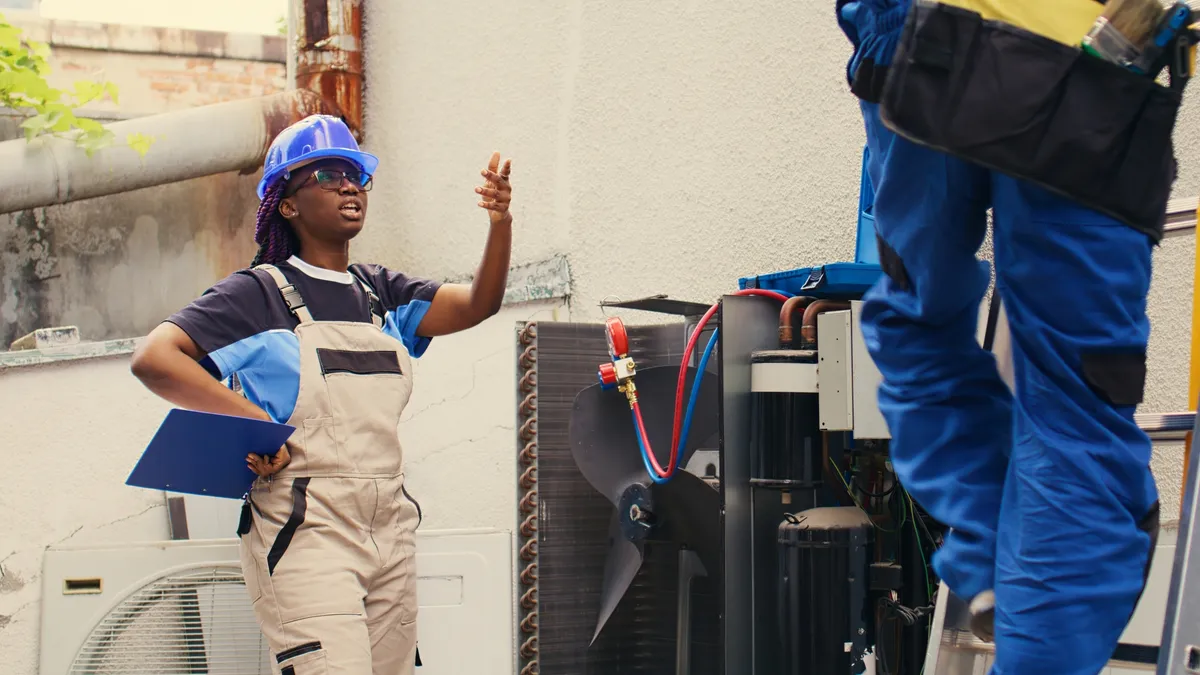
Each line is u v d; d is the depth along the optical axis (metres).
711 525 3.33
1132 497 1.78
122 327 6.42
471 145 5.53
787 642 2.97
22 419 4.62
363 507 2.84
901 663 3.00
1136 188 1.72
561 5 5.14
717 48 4.41
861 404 2.92
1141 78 1.70
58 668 3.12
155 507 4.57
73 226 6.43
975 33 1.71
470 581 3.32
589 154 4.95
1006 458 1.96
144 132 5.92
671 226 4.55
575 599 3.50
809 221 3.97
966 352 2.02
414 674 3.06
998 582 1.79
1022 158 1.69
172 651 3.15
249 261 6.47
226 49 6.97
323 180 3.04
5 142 5.84
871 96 1.92
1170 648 1.82
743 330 3.14
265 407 2.88
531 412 3.51
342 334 2.93
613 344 3.39
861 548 2.96
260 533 2.79
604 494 3.45
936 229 1.89
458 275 5.52
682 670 3.35
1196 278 2.59
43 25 6.68
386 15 6.06
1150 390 3.39
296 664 2.69
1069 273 1.75
